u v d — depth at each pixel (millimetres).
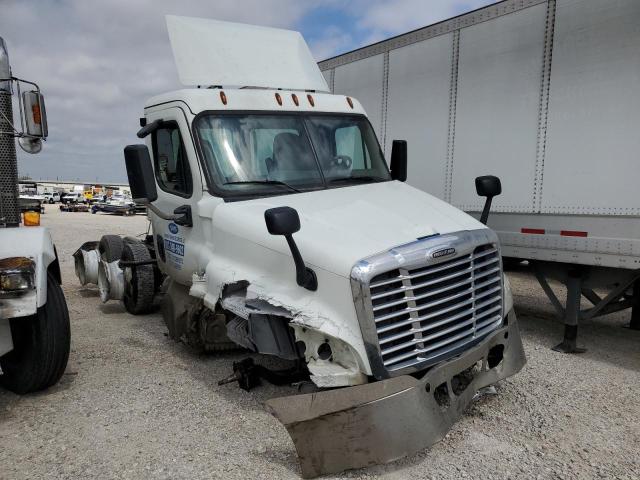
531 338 5906
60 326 4227
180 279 5082
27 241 4020
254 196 4434
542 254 5328
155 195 4219
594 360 5203
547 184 5270
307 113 5020
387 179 5270
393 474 3207
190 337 4766
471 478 3172
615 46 4695
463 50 6000
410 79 6672
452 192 6223
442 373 3236
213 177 4445
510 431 3742
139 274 6715
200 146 4508
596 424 3855
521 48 5434
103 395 4348
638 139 4578
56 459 3383
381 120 7148
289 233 3285
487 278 3828
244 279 3859
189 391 4402
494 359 3949
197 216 4578
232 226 4098
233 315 4207
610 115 4758
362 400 2994
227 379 4344
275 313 3475
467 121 5996
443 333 3418
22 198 5156
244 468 3279
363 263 3166
